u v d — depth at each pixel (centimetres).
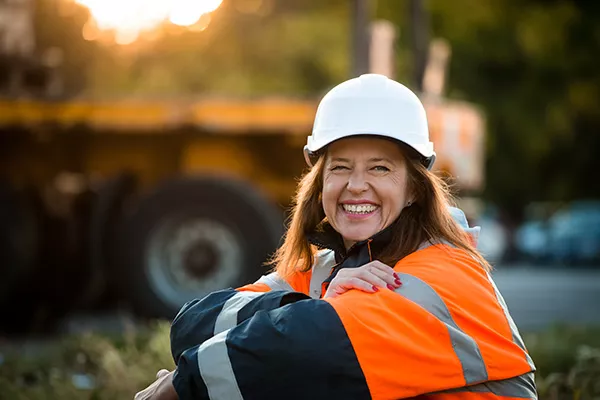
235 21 2328
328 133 396
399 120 392
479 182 1162
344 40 2484
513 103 2852
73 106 1085
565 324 984
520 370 366
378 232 395
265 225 1064
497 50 2773
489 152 2970
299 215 429
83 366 761
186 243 1078
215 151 1122
